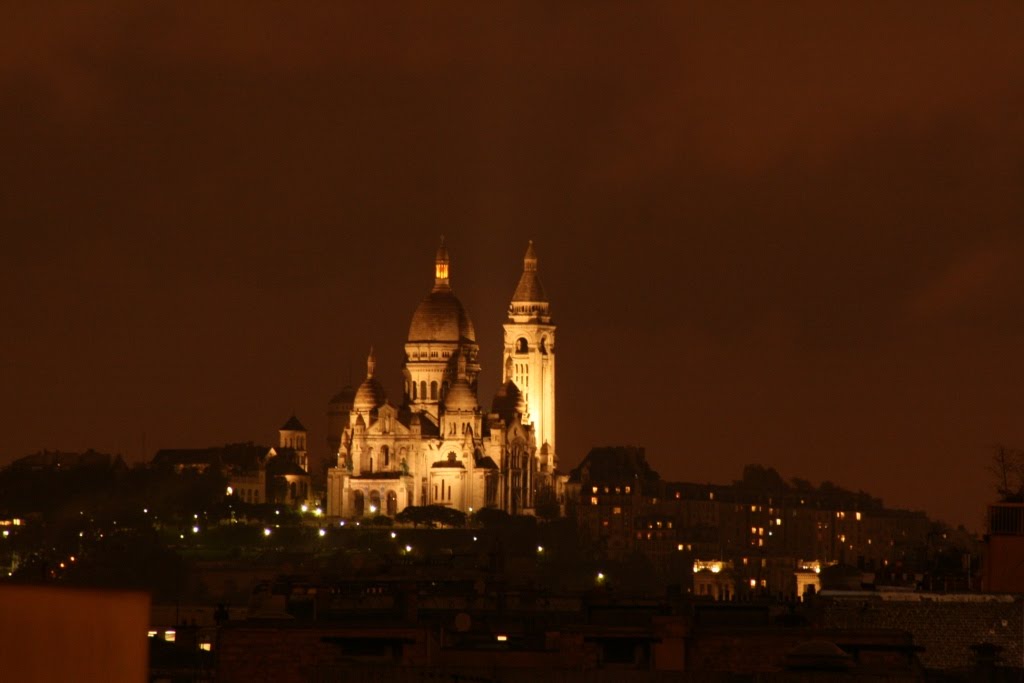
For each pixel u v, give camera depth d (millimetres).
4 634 62656
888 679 163625
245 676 198875
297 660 199875
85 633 64188
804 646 177750
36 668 63250
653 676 169875
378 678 171500
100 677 64438
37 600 63438
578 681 171875
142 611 65438
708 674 170250
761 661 196750
